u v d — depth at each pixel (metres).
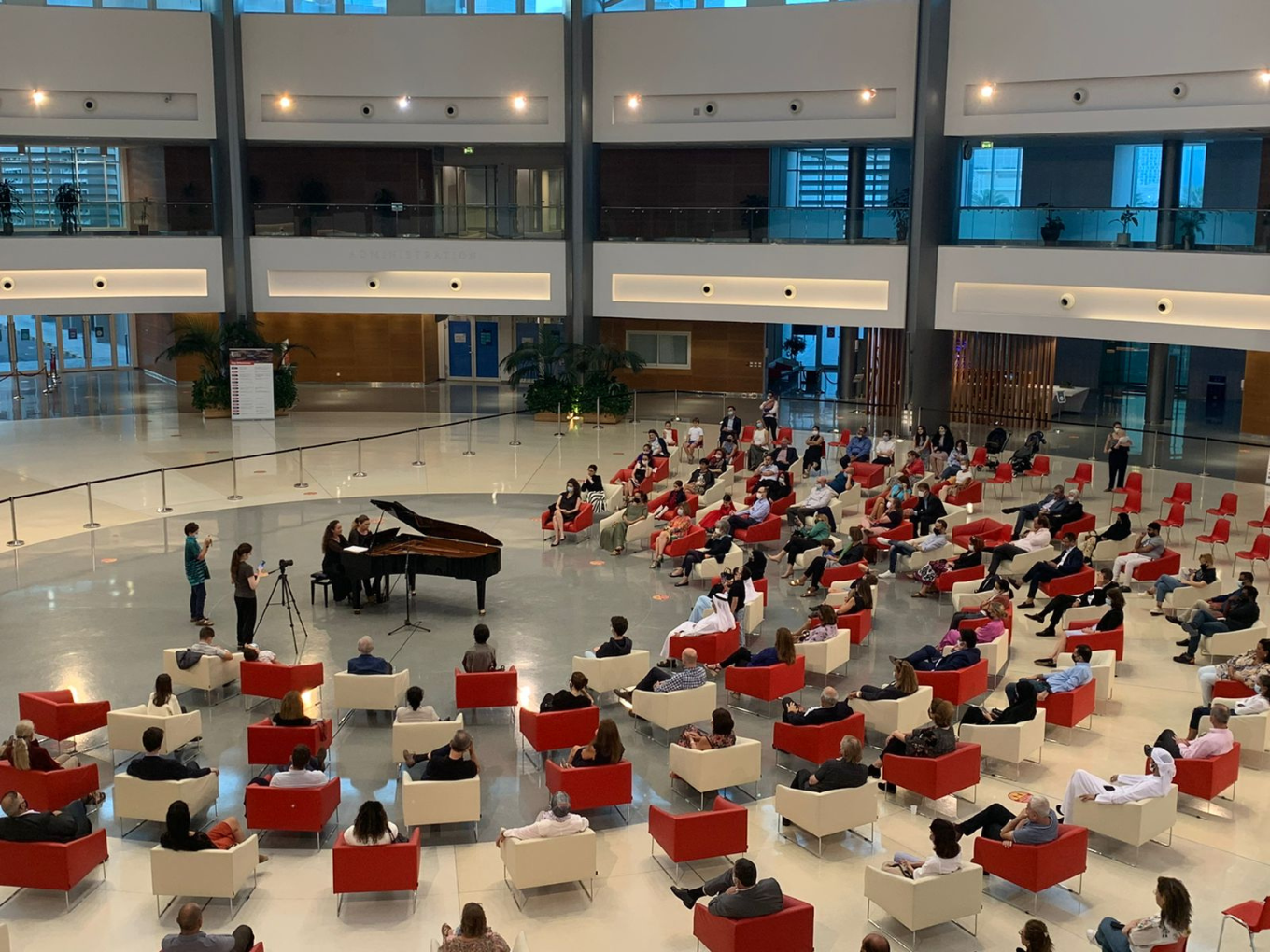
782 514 20.08
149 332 37.28
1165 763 9.95
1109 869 9.87
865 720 11.99
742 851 9.72
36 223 28.00
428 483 23.11
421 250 30.14
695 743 10.81
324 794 10.01
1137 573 16.86
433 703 13.02
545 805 10.88
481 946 7.49
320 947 8.80
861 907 9.30
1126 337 24.88
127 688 13.26
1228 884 9.61
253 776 11.33
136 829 10.47
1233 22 22.97
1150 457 25.72
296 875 9.74
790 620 15.88
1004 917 9.18
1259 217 22.78
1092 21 24.42
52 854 9.04
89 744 12.06
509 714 12.85
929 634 15.38
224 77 29.00
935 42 25.89
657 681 12.30
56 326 36.66
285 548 18.66
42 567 17.61
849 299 28.08
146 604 16.03
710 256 29.11
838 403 32.59
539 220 30.09
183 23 28.67
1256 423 27.89
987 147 30.19
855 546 17.14
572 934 8.98
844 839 10.32
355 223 30.08
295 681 12.38
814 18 27.27
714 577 16.78
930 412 27.58
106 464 24.25
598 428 29.22
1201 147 31.59
